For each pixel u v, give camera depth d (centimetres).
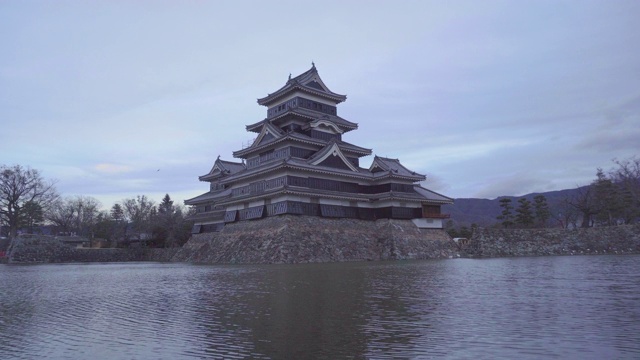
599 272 2964
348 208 6181
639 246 5788
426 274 3050
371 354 995
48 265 6100
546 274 2892
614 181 8031
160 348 1108
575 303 1636
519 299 1764
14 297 2233
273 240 5119
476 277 2775
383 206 6412
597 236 6053
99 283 2955
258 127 6994
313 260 5006
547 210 8619
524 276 2780
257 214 5922
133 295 2234
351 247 5603
